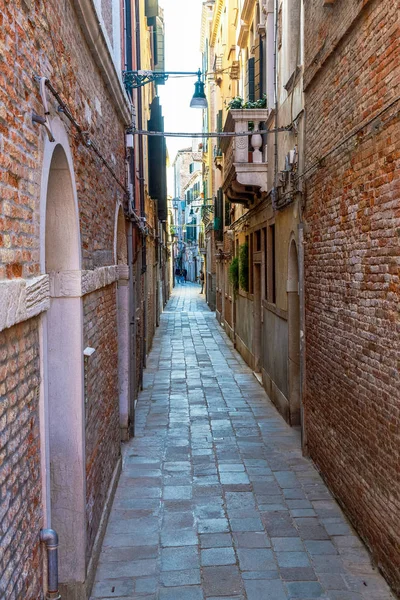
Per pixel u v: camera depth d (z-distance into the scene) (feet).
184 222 236.22
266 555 17.01
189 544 17.75
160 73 27.89
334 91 19.54
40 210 10.41
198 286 184.96
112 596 15.08
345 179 18.42
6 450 8.43
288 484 22.24
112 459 21.22
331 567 16.26
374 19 15.35
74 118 13.98
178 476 23.24
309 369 24.29
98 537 16.99
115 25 24.61
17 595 8.89
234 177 35.42
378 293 15.55
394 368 14.48
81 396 14.25
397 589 14.49
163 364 48.75
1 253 8.18
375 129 15.39
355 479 18.03
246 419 31.50
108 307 20.43
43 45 10.89
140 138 39.93
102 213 18.86
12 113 8.74
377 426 15.80
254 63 38.68
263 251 38.34
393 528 14.73
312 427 24.21
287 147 28.66
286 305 29.78
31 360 9.97
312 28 22.15
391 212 14.42
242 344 51.13
